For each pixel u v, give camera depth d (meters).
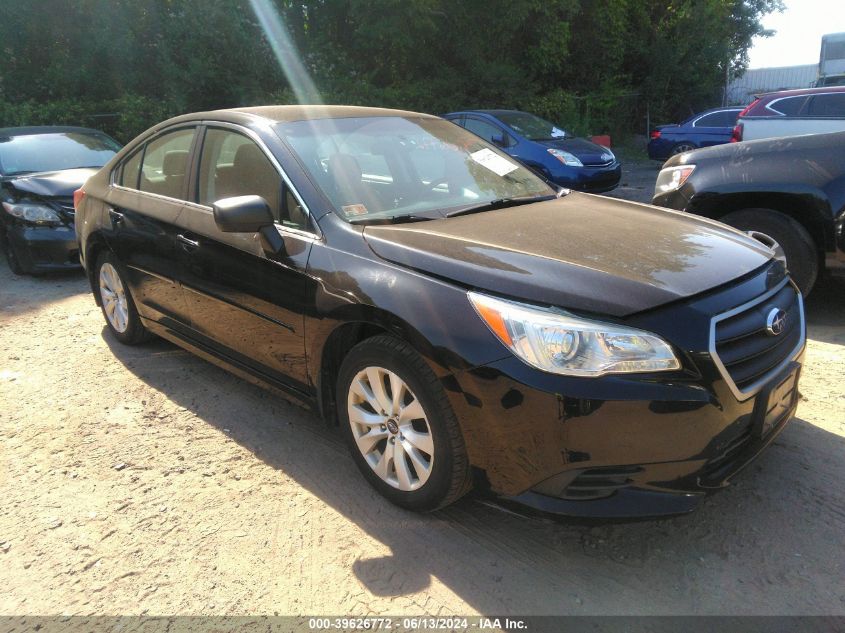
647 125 24.06
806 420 3.27
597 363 2.10
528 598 2.21
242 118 3.44
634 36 24.41
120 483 2.95
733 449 2.32
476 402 2.23
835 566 2.30
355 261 2.65
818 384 3.66
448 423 2.35
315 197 2.94
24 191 6.39
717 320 2.21
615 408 2.08
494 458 2.26
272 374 3.18
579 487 2.18
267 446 3.23
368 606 2.20
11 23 13.45
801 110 8.63
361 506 2.73
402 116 3.79
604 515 2.16
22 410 3.66
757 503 2.65
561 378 2.10
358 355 2.63
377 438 2.67
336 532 2.58
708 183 4.80
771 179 4.56
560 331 2.13
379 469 2.70
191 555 2.47
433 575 2.33
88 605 2.25
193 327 3.65
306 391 2.99
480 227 2.81
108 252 4.31
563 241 2.62
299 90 16.09
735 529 2.51
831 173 4.38
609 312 2.15
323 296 2.70
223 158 3.44
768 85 30.06
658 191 5.26
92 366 4.25
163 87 14.61
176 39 14.41
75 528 2.64
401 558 2.42
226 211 2.76
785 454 2.98
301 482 2.92
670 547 2.44
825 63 21.84
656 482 2.17
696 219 3.15
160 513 2.72
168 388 3.89
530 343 2.15
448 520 2.63
